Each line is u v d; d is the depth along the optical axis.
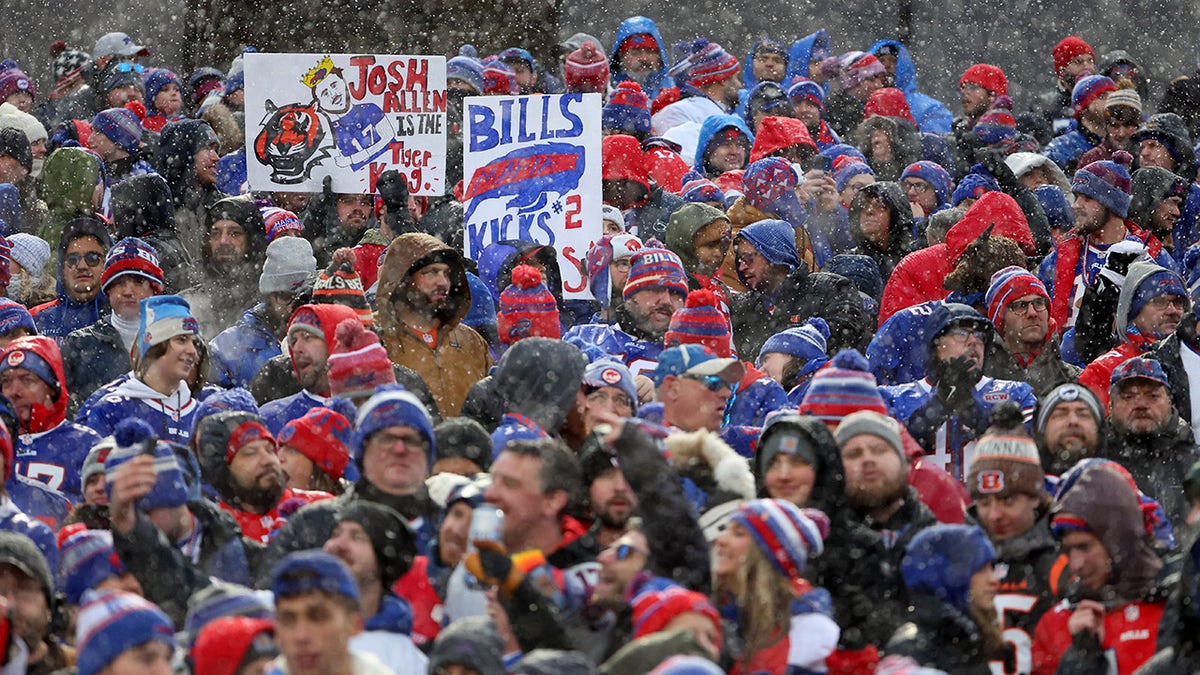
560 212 31.45
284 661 13.99
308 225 34.00
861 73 50.59
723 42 58.09
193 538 18.20
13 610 16.02
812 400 20.31
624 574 15.98
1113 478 18.16
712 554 17.20
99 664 13.84
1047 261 35.06
